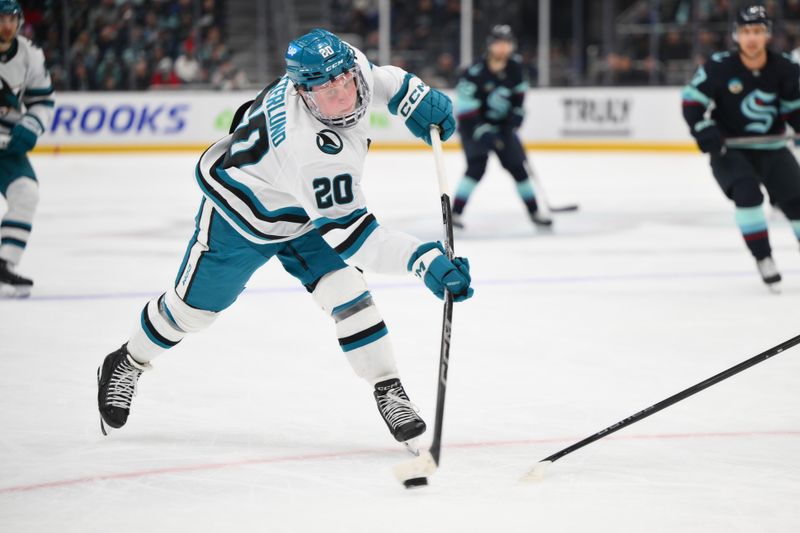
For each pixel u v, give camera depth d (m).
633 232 24.55
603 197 31.50
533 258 21.02
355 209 8.13
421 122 9.51
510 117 24.56
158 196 31.61
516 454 9.30
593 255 21.31
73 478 8.78
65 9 44.44
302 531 7.57
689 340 13.87
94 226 25.56
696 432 9.88
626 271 19.42
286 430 10.13
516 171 24.80
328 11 49.09
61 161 41.56
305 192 8.07
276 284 18.34
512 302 16.58
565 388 11.56
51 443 9.76
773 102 16.81
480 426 10.16
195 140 44.50
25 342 14.02
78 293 17.53
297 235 8.95
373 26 48.91
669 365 12.55
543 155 43.81
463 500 8.16
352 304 9.03
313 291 9.20
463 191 24.75
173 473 8.90
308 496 8.30
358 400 11.19
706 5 44.81
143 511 8.01
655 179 36.00
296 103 8.15
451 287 7.98
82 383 11.97
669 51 45.38
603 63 46.00
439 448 7.84
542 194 25.14
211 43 46.00
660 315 15.49
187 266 9.16
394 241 8.14
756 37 16.34
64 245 22.69
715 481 8.55
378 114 45.12
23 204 16.52
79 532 7.58
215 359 12.98
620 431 9.93
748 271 19.33
